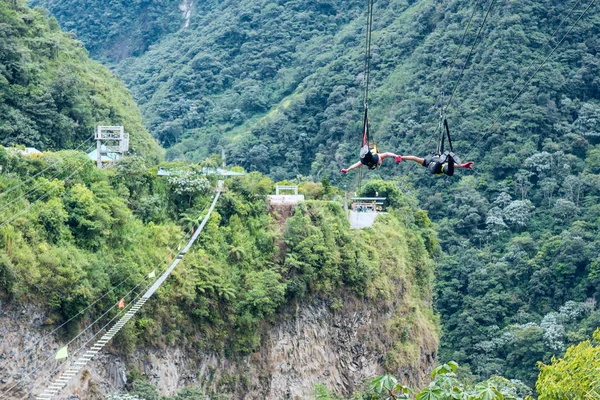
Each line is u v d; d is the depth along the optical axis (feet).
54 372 201.77
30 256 209.97
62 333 209.97
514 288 471.21
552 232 511.81
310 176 528.22
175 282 238.89
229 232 267.39
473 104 584.81
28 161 243.19
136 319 225.15
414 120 583.17
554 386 126.11
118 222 242.99
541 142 578.66
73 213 232.12
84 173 254.88
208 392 238.68
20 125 313.32
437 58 616.39
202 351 240.73
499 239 515.91
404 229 346.95
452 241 510.17
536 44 622.95
